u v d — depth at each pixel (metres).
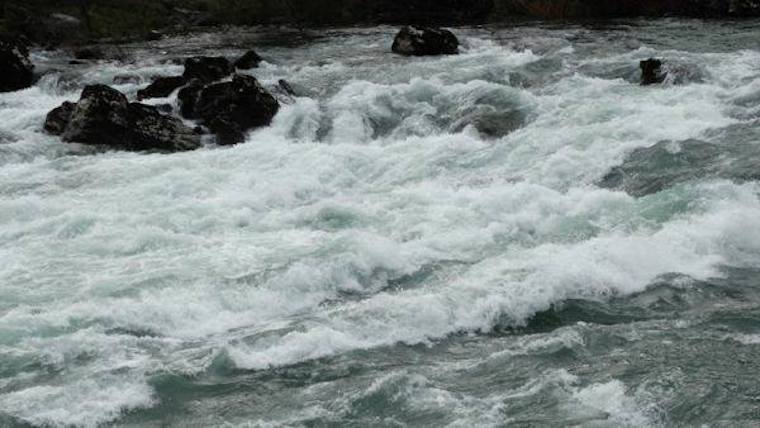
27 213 18.45
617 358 11.98
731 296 13.73
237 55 36.75
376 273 14.62
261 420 10.90
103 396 11.42
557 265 14.30
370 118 25.67
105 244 16.41
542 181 19.00
